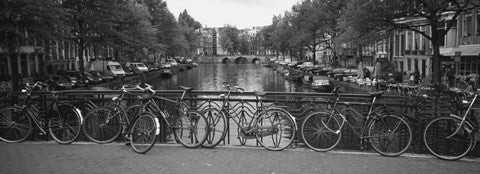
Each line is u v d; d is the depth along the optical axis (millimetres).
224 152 6867
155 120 6879
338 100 7289
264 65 107812
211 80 59312
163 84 53000
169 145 7340
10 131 7906
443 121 6543
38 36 25531
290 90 44812
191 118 7227
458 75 28812
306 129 7082
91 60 49062
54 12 24328
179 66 85312
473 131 6383
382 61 44969
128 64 56438
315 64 61312
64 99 8070
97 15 33906
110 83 39156
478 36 28031
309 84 44344
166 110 7781
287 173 5754
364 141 7016
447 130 6551
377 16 21906
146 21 48844
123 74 45062
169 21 66688
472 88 20781
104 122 7656
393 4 20906
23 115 7844
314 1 48906
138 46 45438
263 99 7520
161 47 56906
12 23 23453
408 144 6637
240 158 6512
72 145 7445
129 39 42469
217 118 7406
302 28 54156
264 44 110750
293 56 98500
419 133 6941
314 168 5984
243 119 7477
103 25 34594
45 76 32406
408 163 6250
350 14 23953
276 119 7125
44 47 32125
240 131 7355
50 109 7863
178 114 7531
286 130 7113
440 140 6598
